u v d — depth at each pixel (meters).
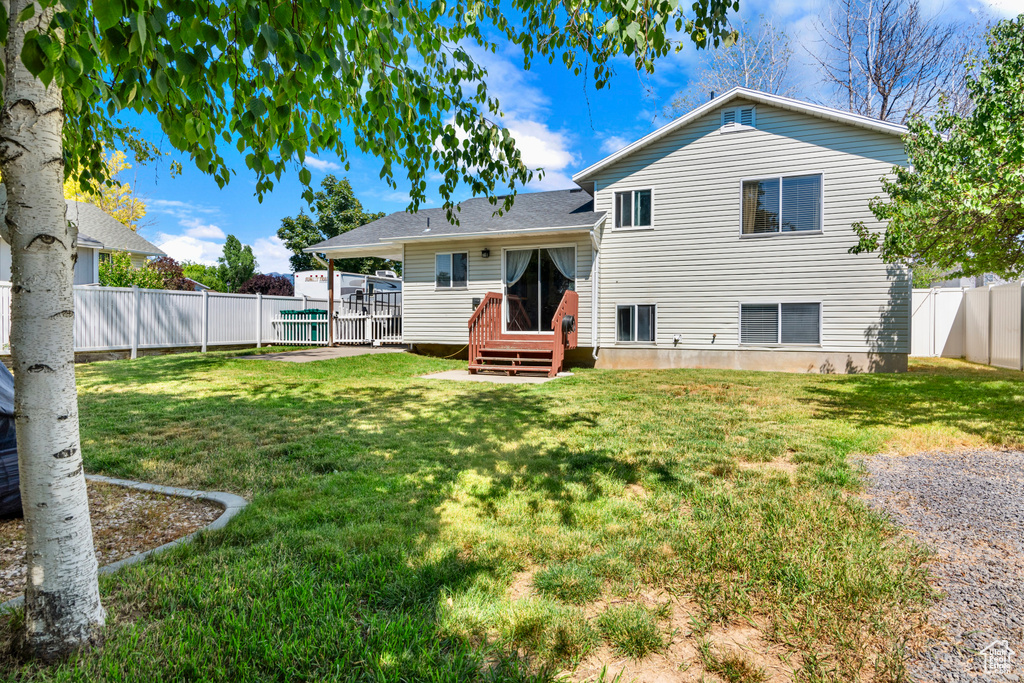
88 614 1.99
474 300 14.49
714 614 2.28
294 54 2.09
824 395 8.25
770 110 12.14
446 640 2.04
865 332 11.46
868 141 11.31
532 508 3.53
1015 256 9.72
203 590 2.37
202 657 1.90
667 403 7.63
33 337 1.86
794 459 4.73
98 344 12.72
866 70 22.67
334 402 7.70
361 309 19.06
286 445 5.16
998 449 4.99
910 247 9.50
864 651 2.02
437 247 14.93
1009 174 7.23
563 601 2.36
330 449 5.05
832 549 2.86
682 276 13.00
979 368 12.12
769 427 5.96
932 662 1.95
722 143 12.56
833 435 5.54
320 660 1.92
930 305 15.29
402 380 10.35
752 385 9.48
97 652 1.97
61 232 1.90
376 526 3.17
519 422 6.32
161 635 2.05
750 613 2.28
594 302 13.23
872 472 4.35
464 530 3.14
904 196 9.74
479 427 6.04
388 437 5.54
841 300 11.64
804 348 11.96
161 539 3.12
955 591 2.46
